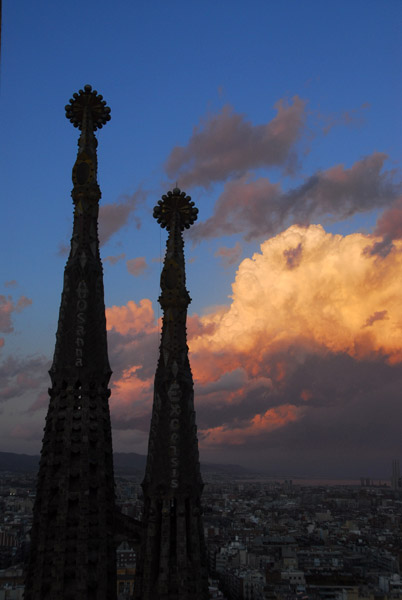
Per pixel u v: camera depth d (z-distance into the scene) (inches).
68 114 1937.7
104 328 1739.7
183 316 1900.8
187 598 1640.0
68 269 1758.1
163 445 1761.8
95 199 1836.9
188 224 2014.0
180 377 1817.2
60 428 1627.7
